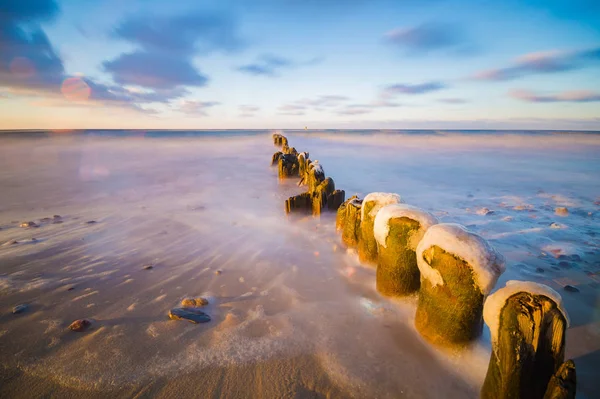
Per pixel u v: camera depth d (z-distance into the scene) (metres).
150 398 2.48
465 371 2.72
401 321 3.42
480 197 10.27
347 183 13.09
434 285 2.87
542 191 11.06
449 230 2.83
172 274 4.68
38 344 3.08
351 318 3.52
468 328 2.79
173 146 33.69
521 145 33.91
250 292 4.15
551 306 1.94
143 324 3.41
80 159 21.20
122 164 18.78
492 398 2.17
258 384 2.62
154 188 11.78
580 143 37.53
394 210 3.67
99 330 3.30
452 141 43.47
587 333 3.22
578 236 6.28
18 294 4.04
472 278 2.68
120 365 2.80
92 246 5.82
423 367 2.79
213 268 4.89
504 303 2.06
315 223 7.18
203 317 3.50
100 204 9.31
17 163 18.86
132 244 5.95
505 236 6.35
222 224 7.29
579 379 2.62
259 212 8.41
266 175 14.99
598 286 4.23
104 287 4.25
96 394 2.51
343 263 5.04
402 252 3.60
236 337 3.19
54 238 6.26
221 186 12.24
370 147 31.69
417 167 17.31
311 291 4.17
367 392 2.55
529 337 1.96
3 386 2.59
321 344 3.10
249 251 5.61
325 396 2.51
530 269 4.81
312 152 26.41
